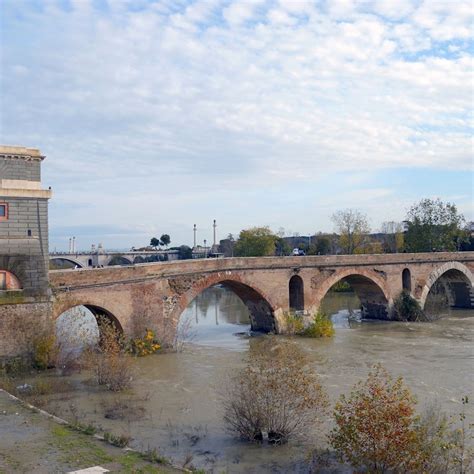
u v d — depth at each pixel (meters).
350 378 31.48
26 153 34.19
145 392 28.00
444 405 26.08
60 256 112.19
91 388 28.22
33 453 15.36
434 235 85.44
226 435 21.23
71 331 33.41
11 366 30.34
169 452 19.25
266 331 50.69
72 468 14.28
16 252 32.28
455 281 69.50
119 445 16.64
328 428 21.83
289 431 20.53
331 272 53.94
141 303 38.91
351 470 17.73
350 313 64.88
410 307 58.31
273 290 49.31
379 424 16.75
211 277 44.53
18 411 19.92
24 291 31.95
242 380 23.50
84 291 35.09
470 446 19.91
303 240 144.25
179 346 41.44
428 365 35.47
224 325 56.62
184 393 27.84
